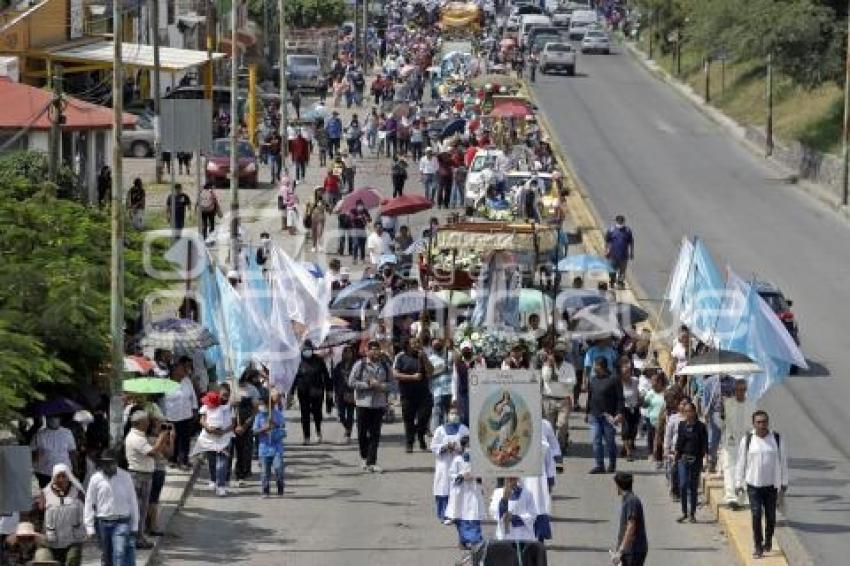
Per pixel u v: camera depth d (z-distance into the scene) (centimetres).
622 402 7156
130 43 16050
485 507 6100
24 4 14750
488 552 5150
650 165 16562
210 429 6738
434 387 7525
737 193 15125
